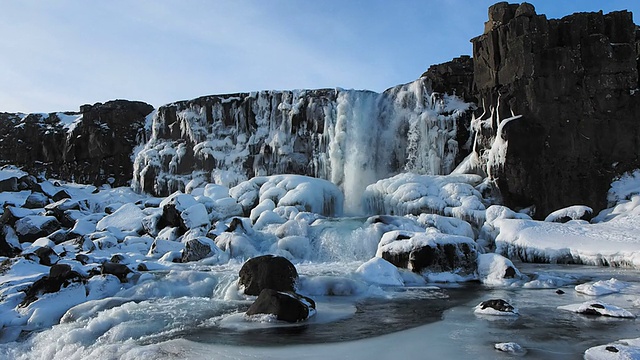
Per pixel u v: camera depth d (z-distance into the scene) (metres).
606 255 13.36
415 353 6.09
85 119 29.58
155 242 15.45
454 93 23.91
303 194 20.19
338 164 24.05
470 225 16.92
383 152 24.53
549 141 18.95
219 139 26.64
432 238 12.45
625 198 17.95
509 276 11.58
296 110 25.12
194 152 26.53
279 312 8.02
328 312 8.67
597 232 14.80
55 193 25.06
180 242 16.22
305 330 7.40
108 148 29.20
